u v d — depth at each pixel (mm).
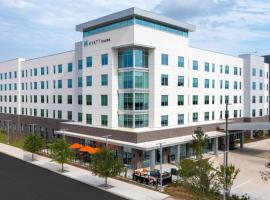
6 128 72812
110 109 39906
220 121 53062
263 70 66062
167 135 39062
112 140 37281
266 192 27641
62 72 53719
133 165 35531
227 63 56875
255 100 63094
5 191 26969
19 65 67688
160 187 27438
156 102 39812
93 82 42875
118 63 40281
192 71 48062
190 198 24953
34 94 62438
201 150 35688
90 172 33781
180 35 43781
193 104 48312
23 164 38000
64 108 53406
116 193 26312
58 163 37250
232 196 25297
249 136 62312
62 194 26188
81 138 42031
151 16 38000
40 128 59750
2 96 75500
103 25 41188
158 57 39938
